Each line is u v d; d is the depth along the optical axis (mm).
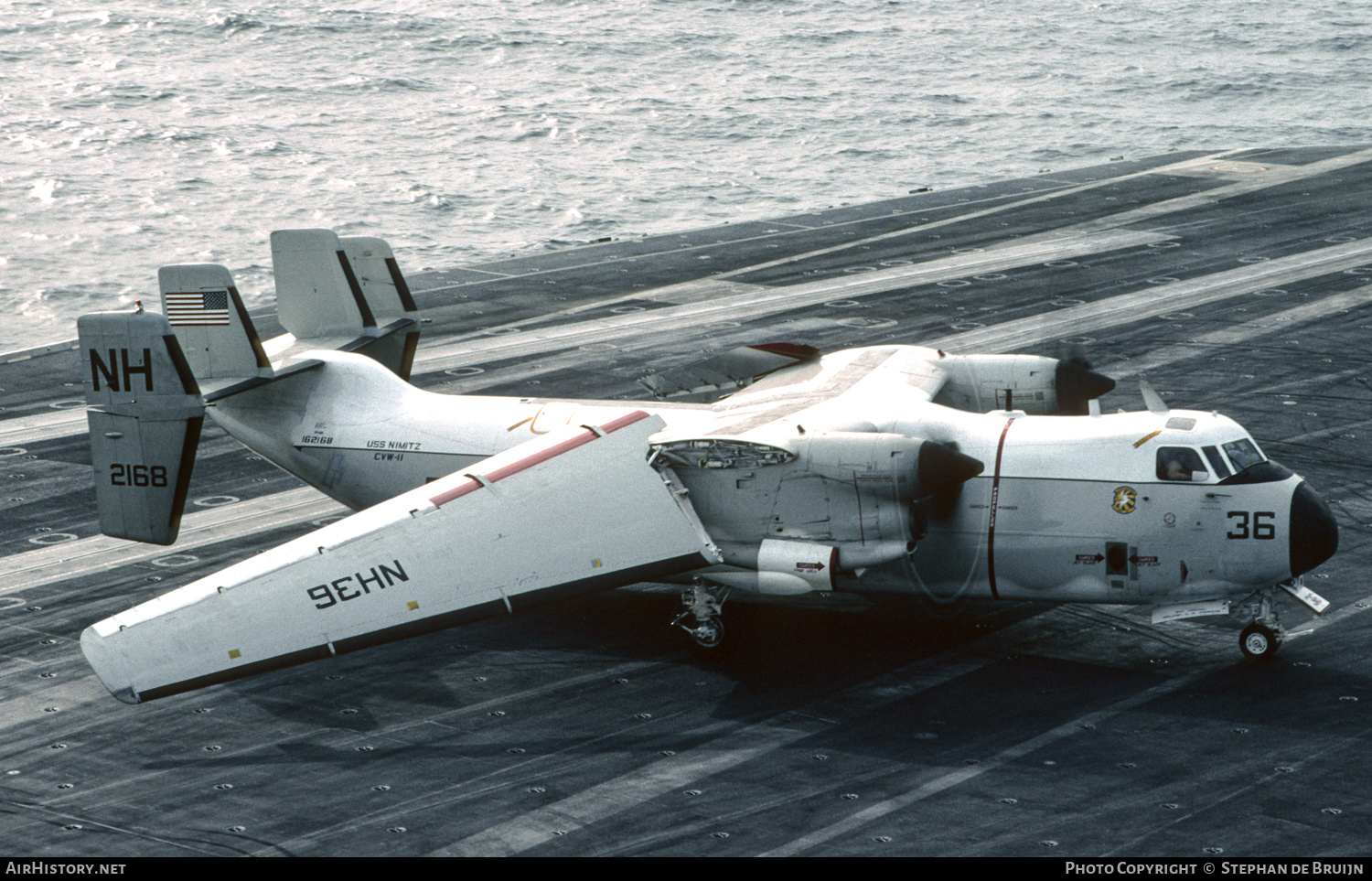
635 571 45531
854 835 37000
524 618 53594
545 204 160750
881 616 52812
